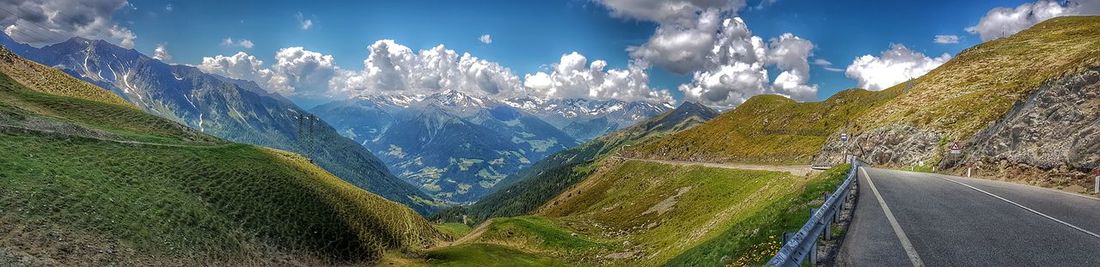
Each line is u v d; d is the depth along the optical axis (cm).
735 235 2636
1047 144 4122
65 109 10550
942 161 5922
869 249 1478
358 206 9281
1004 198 2748
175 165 7512
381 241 8206
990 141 5034
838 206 1938
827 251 1472
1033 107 4603
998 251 1445
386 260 7512
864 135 8762
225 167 8219
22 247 3938
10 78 12319
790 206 2678
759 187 5716
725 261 1948
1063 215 2119
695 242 3981
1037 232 1728
